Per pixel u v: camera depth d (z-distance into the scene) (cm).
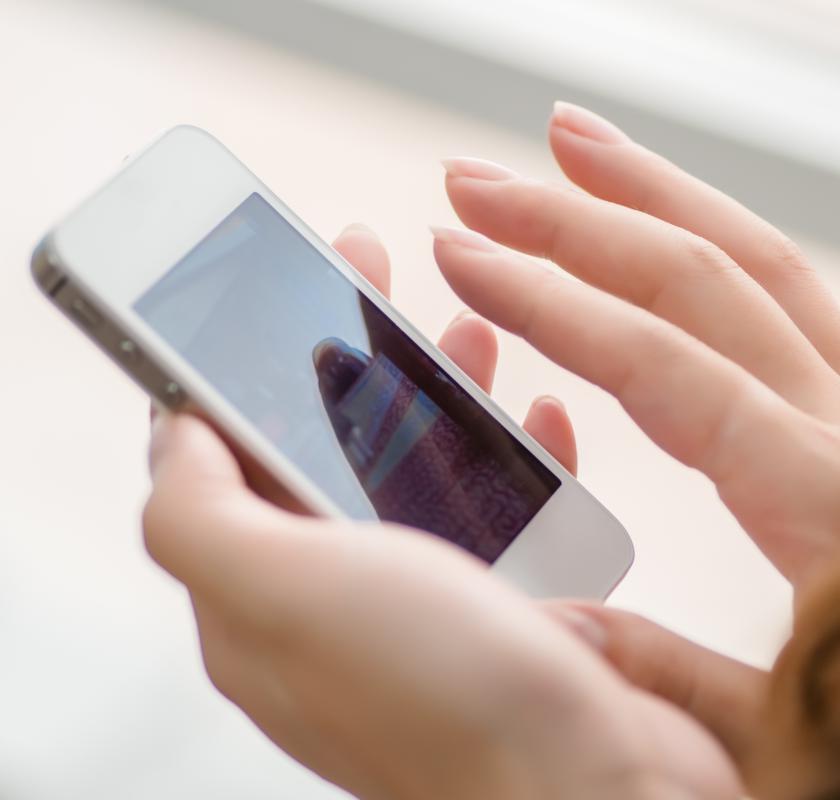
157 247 49
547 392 99
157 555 38
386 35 99
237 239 52
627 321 47
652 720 32
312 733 40
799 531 43
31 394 104
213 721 97
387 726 33
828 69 102
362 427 51
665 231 51
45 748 95
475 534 52
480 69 99
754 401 44
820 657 29
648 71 99
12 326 104
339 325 53
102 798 94
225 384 48
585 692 30
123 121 105
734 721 40
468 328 61
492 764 31
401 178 103
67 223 48
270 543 34
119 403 104
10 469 103
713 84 99
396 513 50
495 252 52
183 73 106
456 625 31
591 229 52
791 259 56
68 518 102
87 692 97
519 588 53
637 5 102
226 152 53
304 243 54
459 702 30
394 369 53
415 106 103
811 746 29
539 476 54
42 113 106
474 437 54
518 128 101
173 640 99
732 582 97
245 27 102
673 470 98
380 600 32
